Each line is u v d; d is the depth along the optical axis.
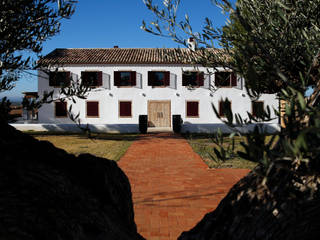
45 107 21.36
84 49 25.05
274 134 1.01
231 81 21.36
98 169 2.04
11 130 1.61
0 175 1.19
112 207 1.95
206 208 4.80
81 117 21.88
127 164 8.80
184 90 22.25
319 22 1.89
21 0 1.52
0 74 1.62
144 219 4.34
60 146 12.56
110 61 21.81
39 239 1.00
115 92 22.30
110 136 17.31
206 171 7.68
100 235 1.42
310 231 1.34
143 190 5.90
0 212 0.98
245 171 7.61
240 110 21.38
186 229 3.96
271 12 2.09
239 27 1.97
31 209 1.09
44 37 1.83
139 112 22.44
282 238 1.32
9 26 1.54
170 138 16.19
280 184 1.33
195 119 22.12
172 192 5.74
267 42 1.97
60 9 1.77
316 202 1.22
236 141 10.46
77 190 1.58
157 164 8.78
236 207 1.54
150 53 24.28
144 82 22.39
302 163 1.24
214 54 2.60
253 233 1.39
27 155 1.48
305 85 0.96
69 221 1.25
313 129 0.73
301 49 1.81
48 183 1.35
